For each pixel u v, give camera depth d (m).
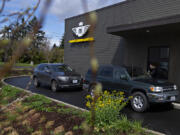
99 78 7.03
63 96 7.64
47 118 4.09
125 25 7.57
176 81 7.47
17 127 3.40
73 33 13.25
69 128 3.52
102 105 3.74
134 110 5.67
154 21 6.57
